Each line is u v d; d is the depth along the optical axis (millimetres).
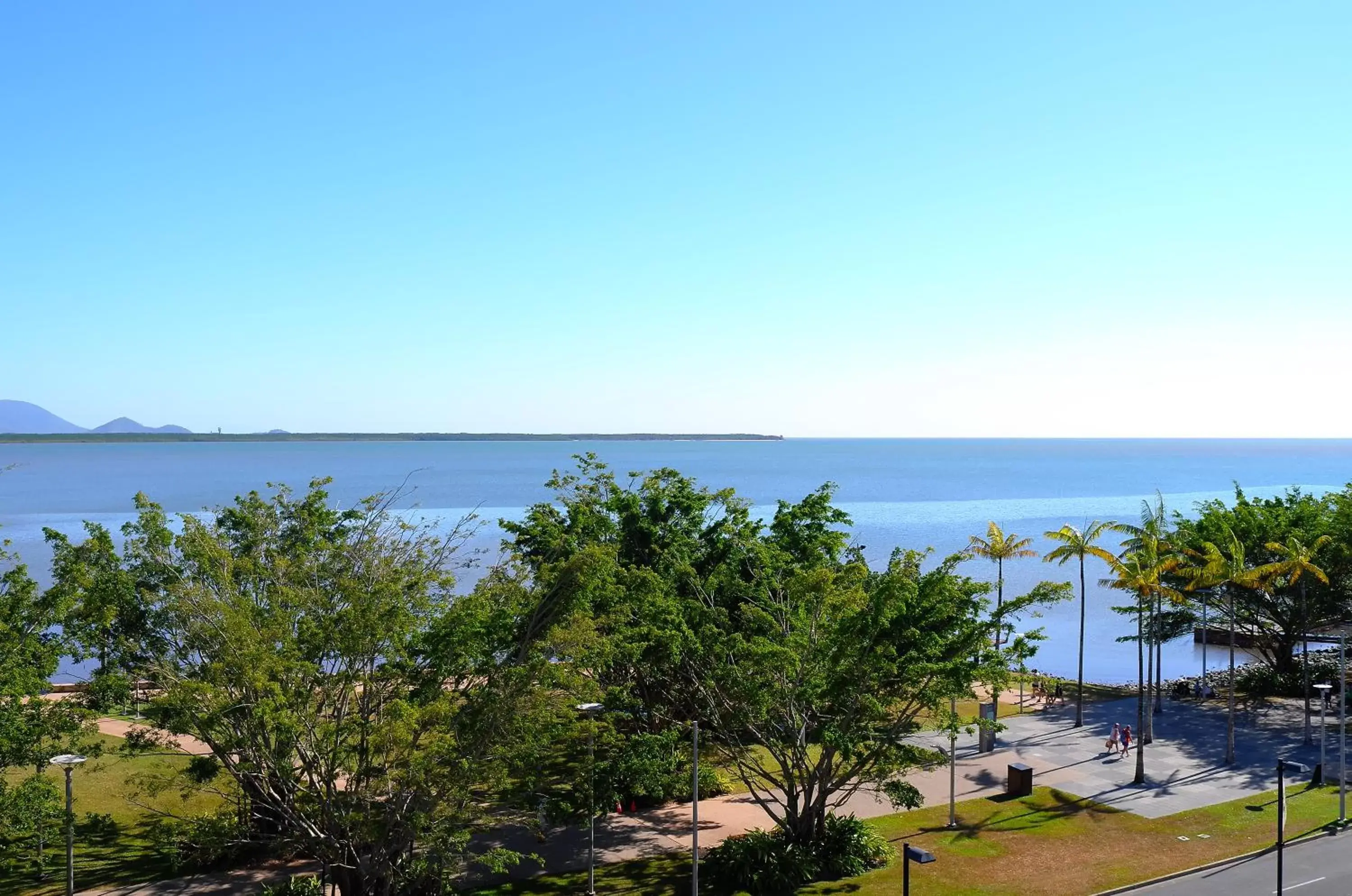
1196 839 36312
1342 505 60688
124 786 39844
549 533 41625
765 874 31859
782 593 38094
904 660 31969
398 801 26438
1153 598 56344
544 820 35438
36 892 30281
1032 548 126938
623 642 31953
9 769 40844
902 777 39719
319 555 32094
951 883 32156
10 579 30312
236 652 25703
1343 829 37344
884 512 175625
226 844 29375
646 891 31453
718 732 36625
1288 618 62375
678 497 45500
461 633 27969
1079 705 52875
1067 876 32781
